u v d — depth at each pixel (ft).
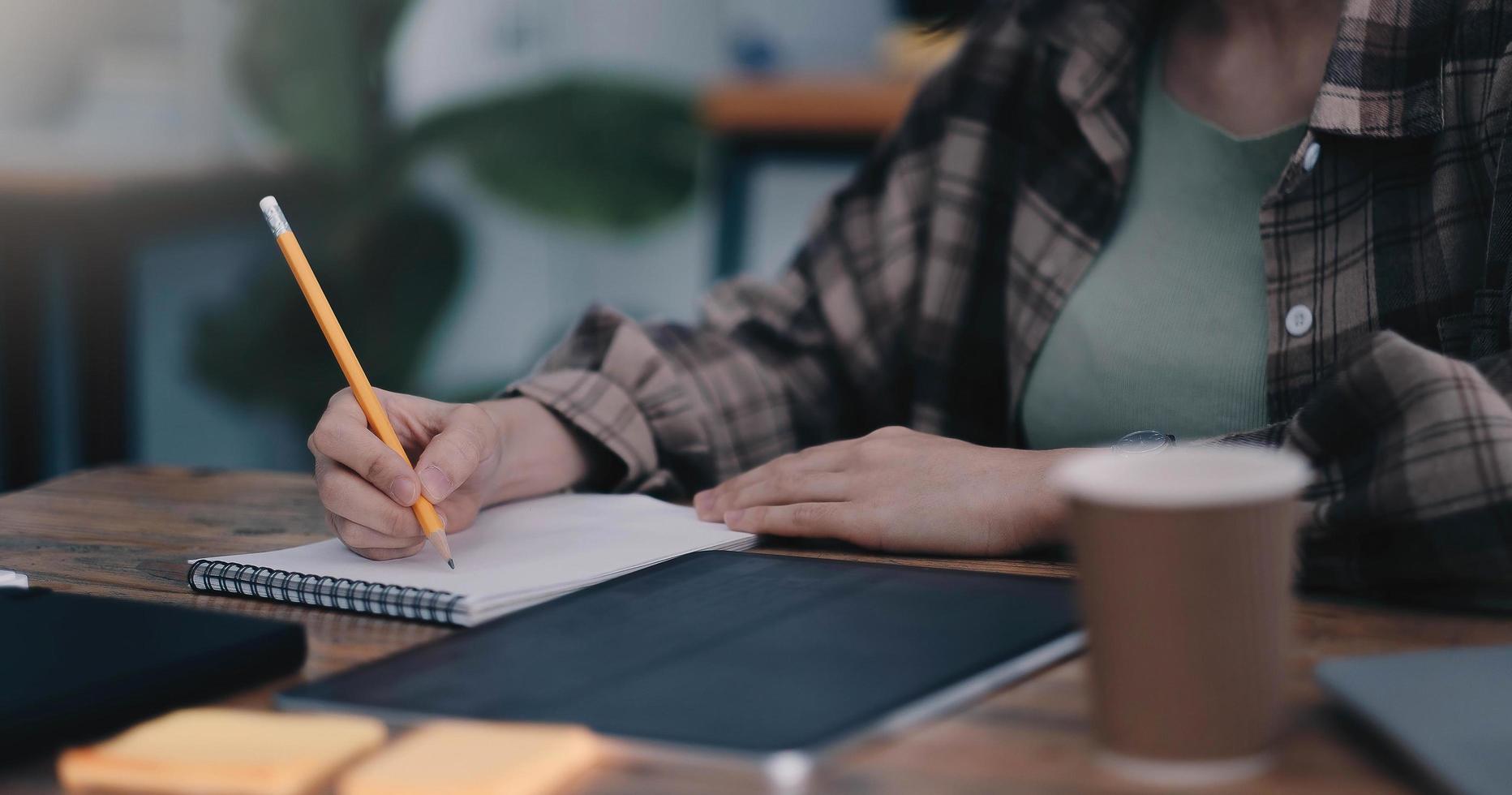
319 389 13.33
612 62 13.79
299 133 13.01
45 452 9.62
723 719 1.59
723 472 3.95
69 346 10.00
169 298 13.05
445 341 14.08
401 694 1.75
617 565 2.43
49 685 1.69
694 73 13.79
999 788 1.42
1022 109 4.18
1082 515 1.44
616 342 3.58
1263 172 3.60
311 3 12.82
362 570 2.42
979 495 2.62
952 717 1.64
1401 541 2.11
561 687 1.74
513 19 13.66
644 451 3.41
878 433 2.96
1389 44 3.19
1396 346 2.22
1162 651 1.40
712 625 2.00
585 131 13.79
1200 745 1.41
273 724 1.63
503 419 3.16
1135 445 3.22
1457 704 1.49
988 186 4.21
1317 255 3.30
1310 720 1.58
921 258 4.32
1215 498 1.37
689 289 14.21
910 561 2.58
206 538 2.95
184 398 13.25
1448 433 2.10
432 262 13.74
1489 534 2.04
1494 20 3.10
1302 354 3.31
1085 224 3.85
